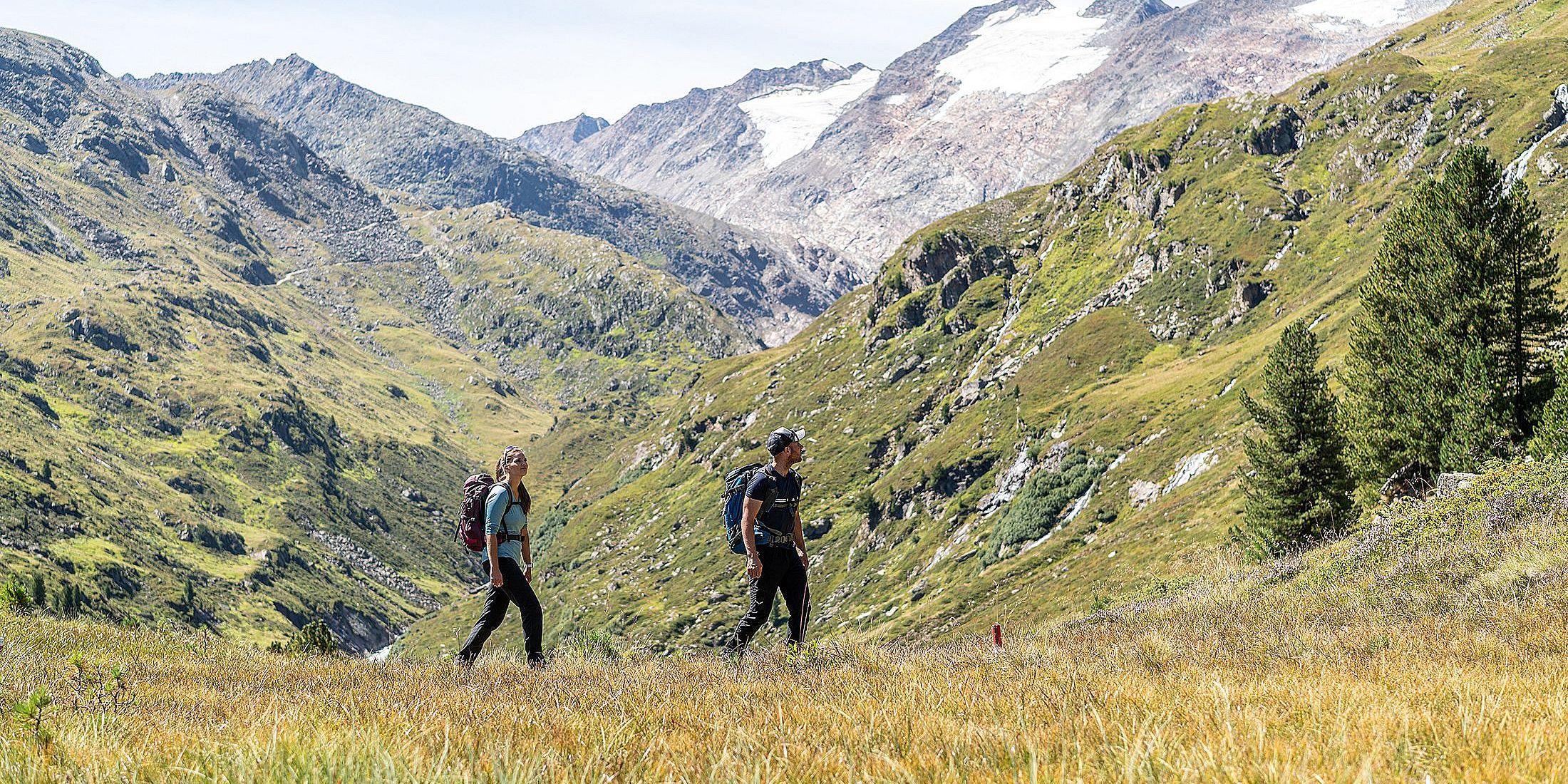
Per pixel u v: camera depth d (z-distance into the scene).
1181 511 77.06
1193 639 11.47
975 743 3.31
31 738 3.52
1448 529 17.95
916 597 129.75
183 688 7.64
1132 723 3.66
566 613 199.25
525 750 3.48
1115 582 63.62
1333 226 180.25
